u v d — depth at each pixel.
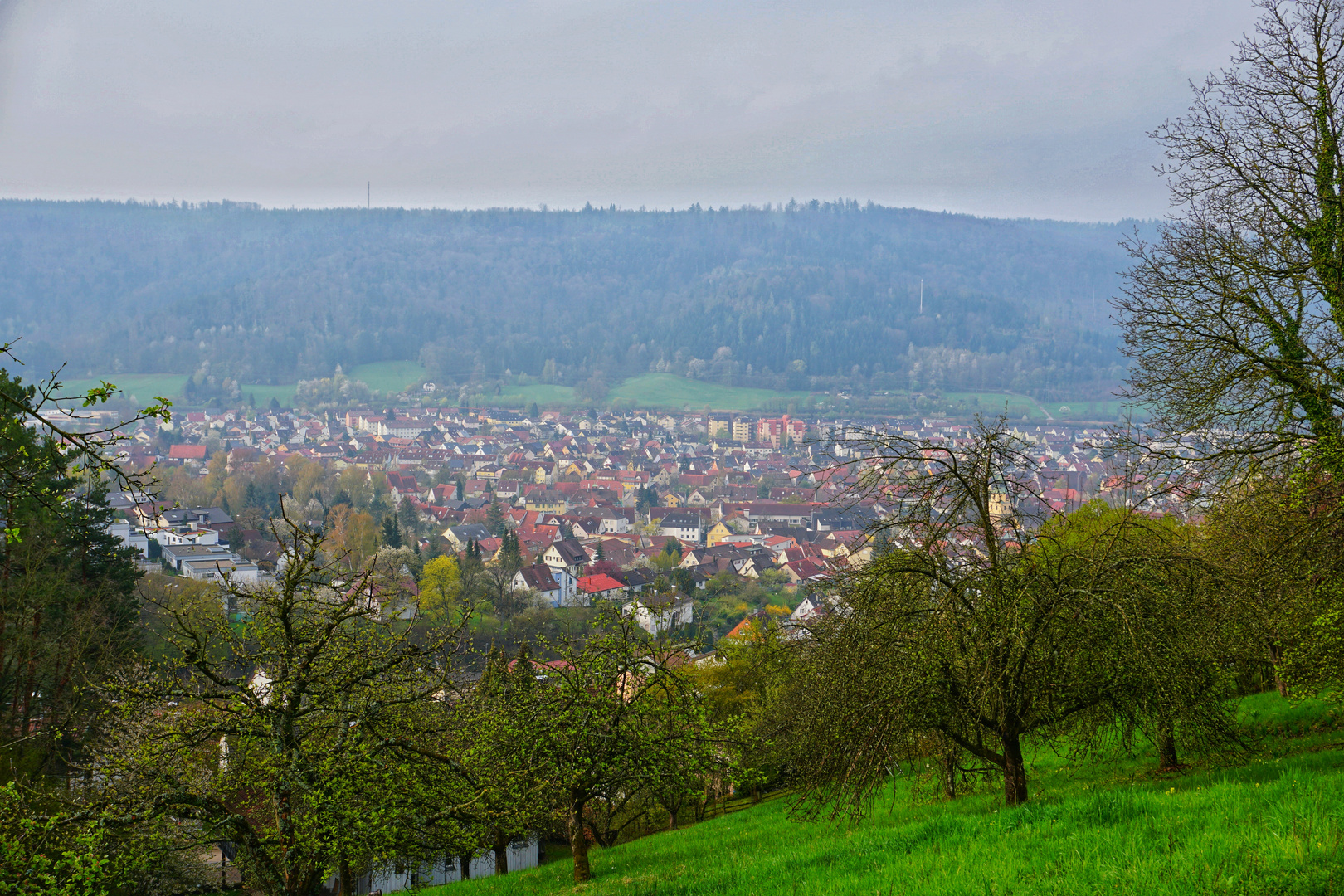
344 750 14.91
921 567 15.92
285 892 14.41
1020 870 10.54
